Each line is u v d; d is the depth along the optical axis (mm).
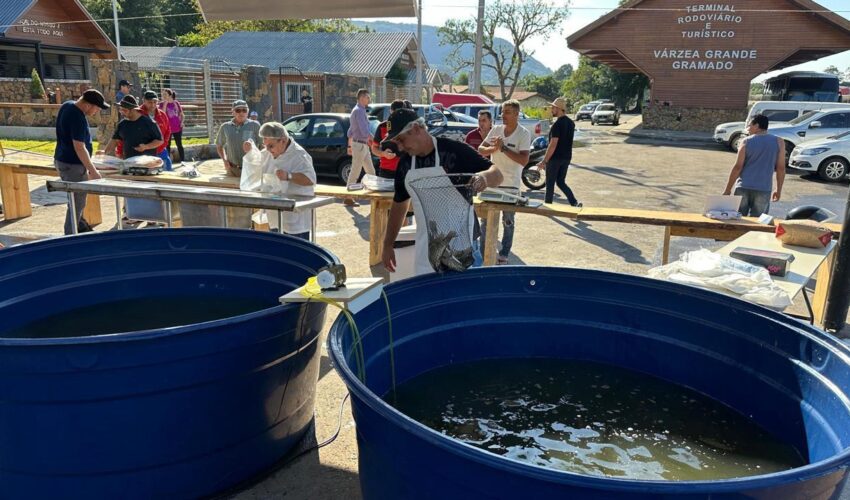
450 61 53031
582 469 2037
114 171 5996
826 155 12227
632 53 25578
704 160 16094
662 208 8984
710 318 2506
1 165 6801
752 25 23672
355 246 6266
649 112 26047
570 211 4848
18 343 1861
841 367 1933
